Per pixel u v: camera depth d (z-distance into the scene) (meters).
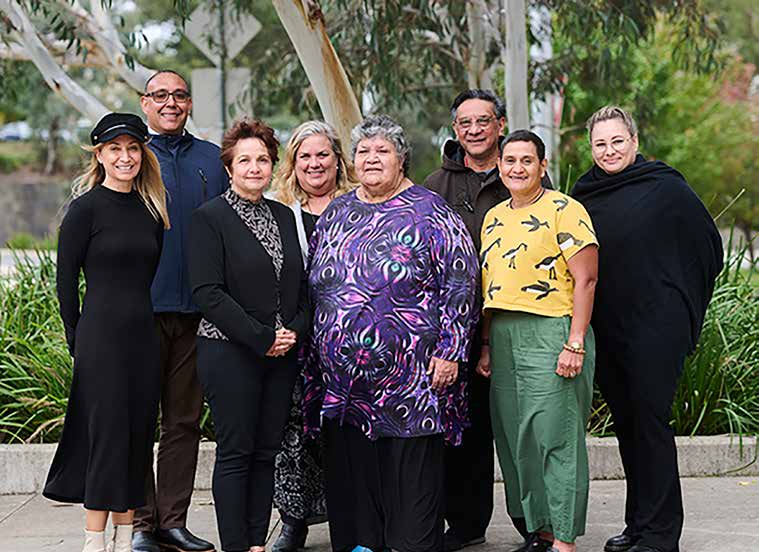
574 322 4.96
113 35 10.41
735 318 7.52
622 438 5.43
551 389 4.99
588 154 15.06
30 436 7.12
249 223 5.16
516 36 8.84
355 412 5.13
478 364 5.43
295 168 5.62
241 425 5.08
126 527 5.20
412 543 5.05
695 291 5.24
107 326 5.05
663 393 5.13
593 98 14.61
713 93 23.14
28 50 9.83
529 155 5.02
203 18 9.65
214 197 5.65
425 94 11.84
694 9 11.18
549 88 11.17
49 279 8.20
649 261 5.16
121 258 5.09
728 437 6.95
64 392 7.23
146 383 5.15
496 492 6.70
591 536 5.73
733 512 6.06
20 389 7.32
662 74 17.77
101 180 5.25
